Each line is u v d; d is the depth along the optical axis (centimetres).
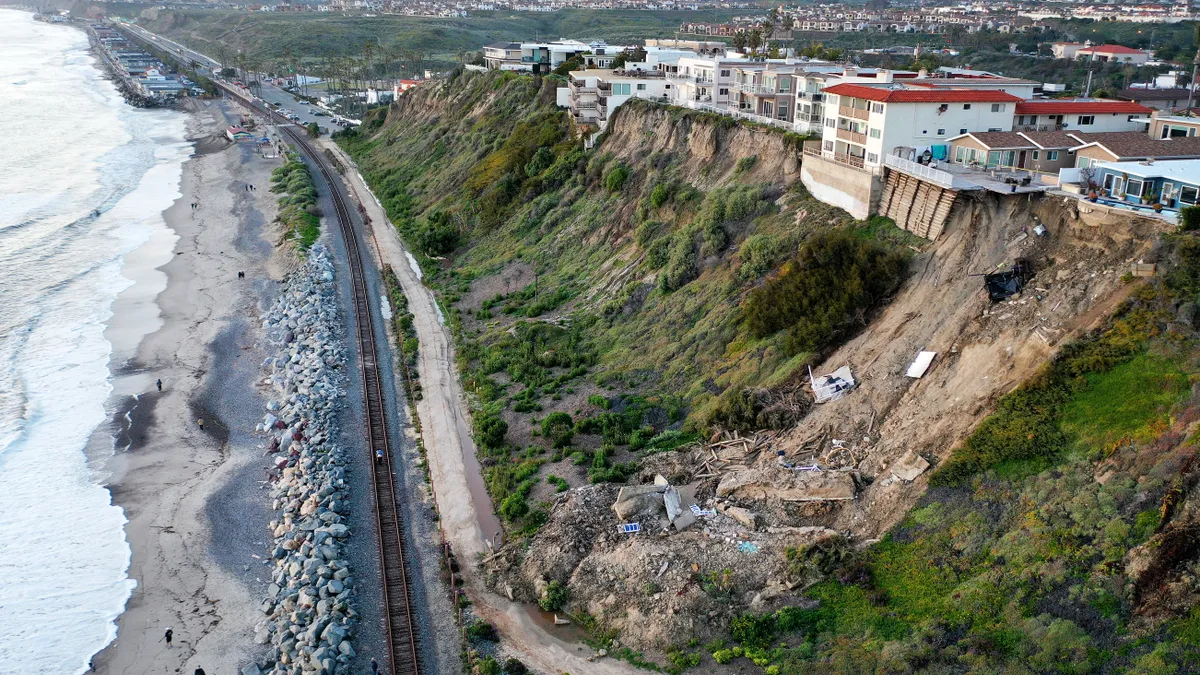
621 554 4238
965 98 6228
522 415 6053
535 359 6831
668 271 7069
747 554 4106
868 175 6022
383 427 6006
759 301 5866
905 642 3494
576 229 8900
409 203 12119
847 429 4725
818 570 3900
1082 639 3256
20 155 16112
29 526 5062
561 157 10150
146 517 5138
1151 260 4241
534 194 10025
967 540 3800
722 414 5256
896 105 6056
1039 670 3222
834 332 5322
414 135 15088
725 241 7000
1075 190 5084
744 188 7256
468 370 6938
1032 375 4172
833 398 4969
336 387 6594
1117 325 4138
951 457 4088
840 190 6400
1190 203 4816
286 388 6669
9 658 4081
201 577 4612
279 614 4256
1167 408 3738
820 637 3666
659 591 3991
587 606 4109
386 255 10088
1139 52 14562
